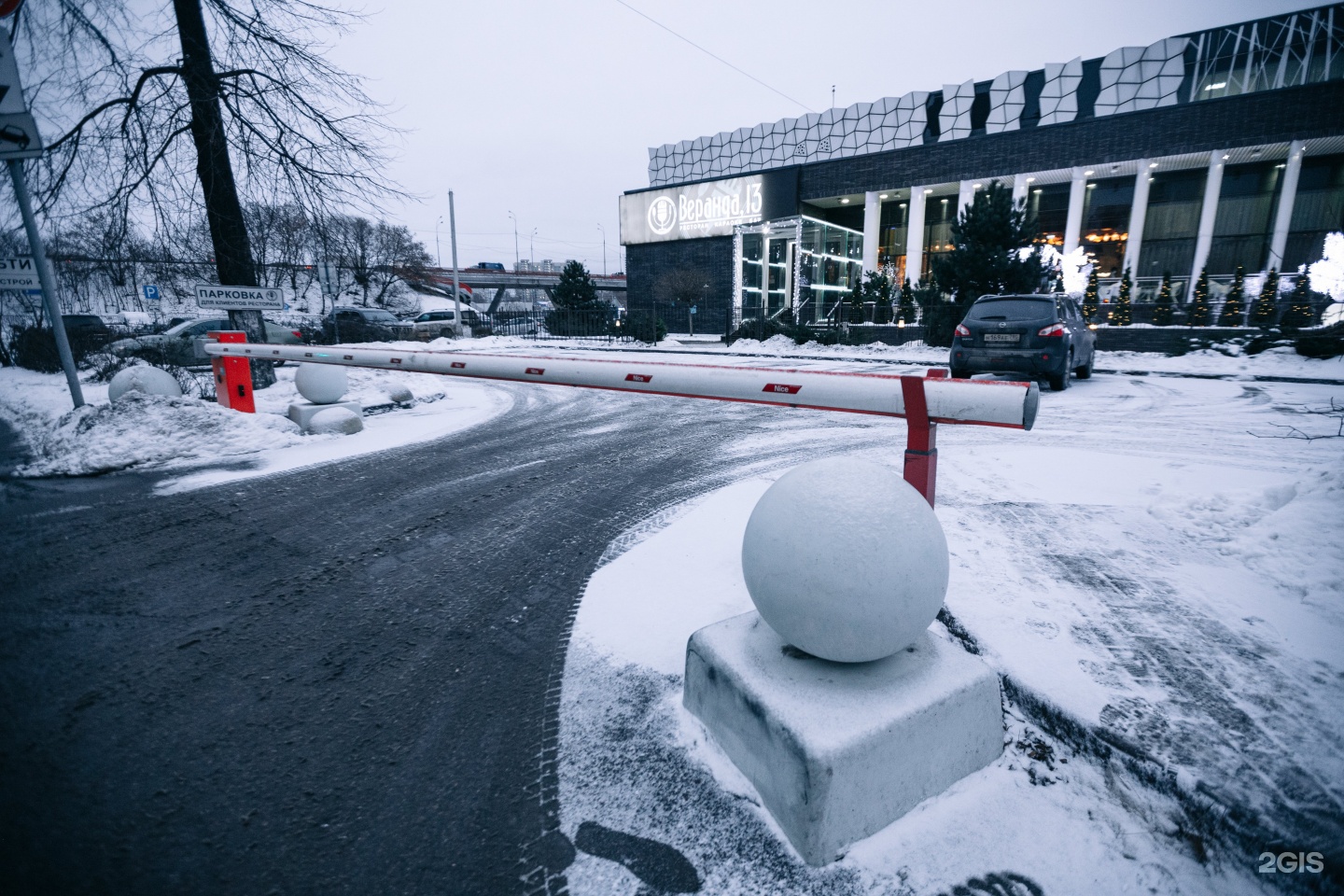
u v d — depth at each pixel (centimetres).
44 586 321
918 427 211
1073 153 2303
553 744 195
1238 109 2039
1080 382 1105
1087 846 150
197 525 415
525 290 8381
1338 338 1177
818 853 145
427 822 164
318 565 348
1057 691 189
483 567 342
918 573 160
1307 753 162
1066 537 321
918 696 161
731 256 3147
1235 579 266
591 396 1115
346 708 217
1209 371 1141
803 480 177
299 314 2728
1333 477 345
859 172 2733
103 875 147
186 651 257
